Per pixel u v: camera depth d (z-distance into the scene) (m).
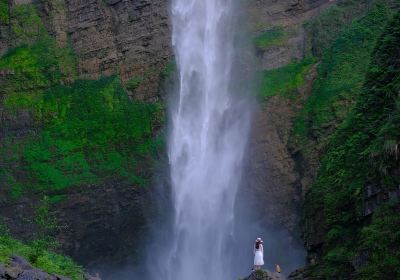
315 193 30.81
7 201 44.12
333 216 28.47
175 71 47.56
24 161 45.38
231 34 48.34
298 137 42.50
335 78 42.66
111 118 46.34
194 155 45.72
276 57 46.53
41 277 20.61
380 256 23.78
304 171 41.00
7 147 46.44
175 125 46.16
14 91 48.34
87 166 44.72
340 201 28.41
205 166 45.22
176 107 46.69
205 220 43.72
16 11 51.34
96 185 44.00
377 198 25.95
